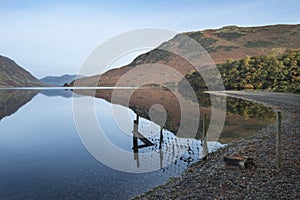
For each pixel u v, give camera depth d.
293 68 65.12
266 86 68.62
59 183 12.68
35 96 96.88
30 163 16.56
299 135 16.66
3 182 13.02
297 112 29.14
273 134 18.28
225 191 9.19
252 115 31.70
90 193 11.26
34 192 11.69
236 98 53.19
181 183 10.97
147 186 11.60
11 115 44.19
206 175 11.28
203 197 9.02
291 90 59.41
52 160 17.11
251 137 18.88
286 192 8.30
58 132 28.22
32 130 29.88
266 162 11.45
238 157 11.68
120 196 10.70
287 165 10.75
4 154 19.02
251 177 10.02
